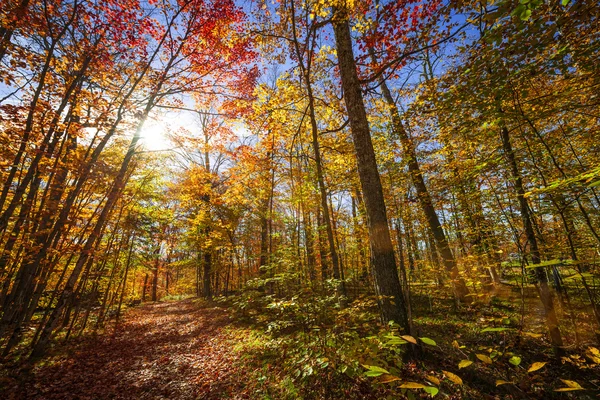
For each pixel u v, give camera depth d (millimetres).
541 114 3625
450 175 8602
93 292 11297
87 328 10594
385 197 8297
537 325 5633
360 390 3941
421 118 7473
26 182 5621
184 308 16562
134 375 6078
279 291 10281
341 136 10938
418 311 8227
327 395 4008
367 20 7062
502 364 1993
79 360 7016
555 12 2896
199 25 8023
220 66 9219
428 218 9828
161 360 6969
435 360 4598
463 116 4602
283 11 8141
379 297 4992
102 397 5102
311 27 7016
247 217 16016
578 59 3250
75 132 6805
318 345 4609
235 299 10547
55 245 7469
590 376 3676
